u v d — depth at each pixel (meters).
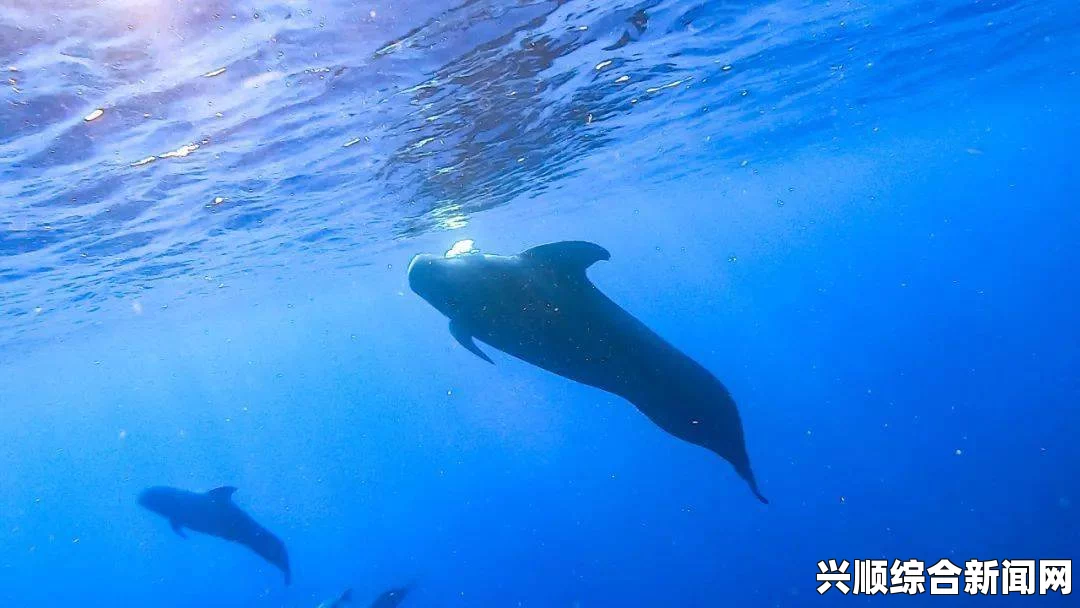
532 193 21.11
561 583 27.28
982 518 20.14
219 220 13.91
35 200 9.81
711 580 23.25
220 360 55.22
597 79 11.02
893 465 26.98
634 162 21.03
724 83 13.99
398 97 9.17
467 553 34.19
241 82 7.51
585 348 6.25
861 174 50.00
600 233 42.94
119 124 7.84
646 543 28.50
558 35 8.48
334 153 11.16
